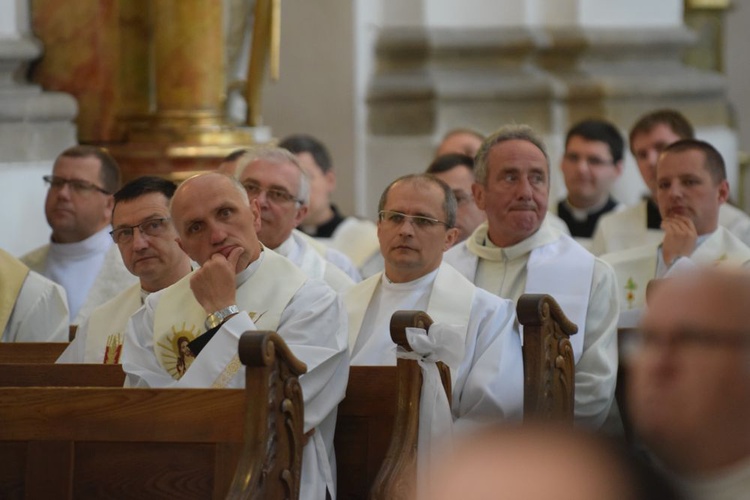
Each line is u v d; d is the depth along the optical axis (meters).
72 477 15.30
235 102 34.50
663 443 6.64
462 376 18.31
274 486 14.47
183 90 31.92
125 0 32.34
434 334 16.06
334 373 16.59
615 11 44.06
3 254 22.73
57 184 25.36
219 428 14.88
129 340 17.94
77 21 32.28
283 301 17.38
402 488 15.48
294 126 41.97
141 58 32.66
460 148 31.14
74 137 32.22
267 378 14.37
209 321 16.86
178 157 31.47
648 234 27.80
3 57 30.45
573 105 42.75
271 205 23.12
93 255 25.58
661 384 6.63
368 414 16.94
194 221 17.31
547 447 5.07
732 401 6.52
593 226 32.72
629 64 44.19
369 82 42.00
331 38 41.47
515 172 21.48
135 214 19.89
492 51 42.72
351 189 41.66
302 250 23.67
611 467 5.05
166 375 17.38
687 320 6.61
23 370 17.95
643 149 28.20
